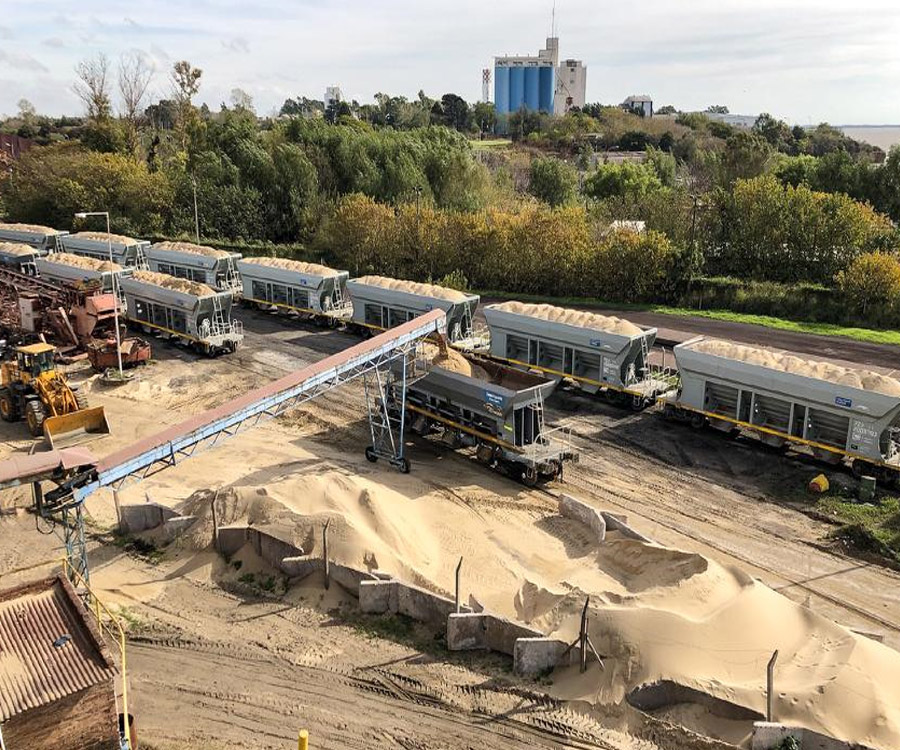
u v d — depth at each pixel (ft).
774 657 44.39
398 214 205.57
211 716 49.44
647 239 167.94
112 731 44.19
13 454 94.68
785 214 175.42
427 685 52.13
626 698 48.96
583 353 110.93
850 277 152.97
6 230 211.00
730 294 165.48
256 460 90.74
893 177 214.48
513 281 183.83
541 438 88.22
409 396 97.40
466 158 260.83
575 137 443.73
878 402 80.94
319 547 65.41
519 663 52.90
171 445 64.13
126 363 126.82
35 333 130.31
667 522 76.54
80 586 63.16
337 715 49.44
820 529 75.10
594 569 66.28
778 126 426.10
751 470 88.38
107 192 262.26
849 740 43.09
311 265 157.79
